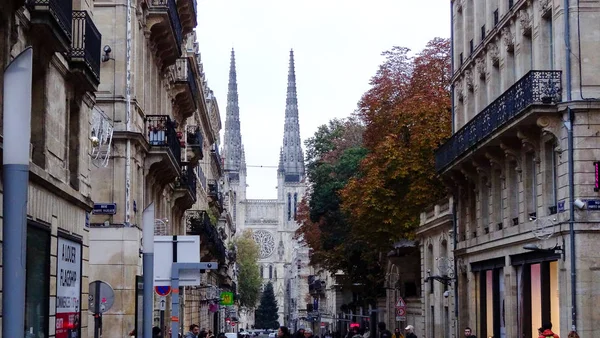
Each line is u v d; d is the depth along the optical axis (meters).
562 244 34.56
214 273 100.88
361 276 82.94
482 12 47.91
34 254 25.88
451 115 56.56
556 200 35.78
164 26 48.25
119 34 42.47
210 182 104.50
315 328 163.38
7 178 13.63
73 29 30.27
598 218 33.62
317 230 90.88
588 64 34.19
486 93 46.97
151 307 24.59
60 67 28.89
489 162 45.22
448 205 55.31
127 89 42.56
